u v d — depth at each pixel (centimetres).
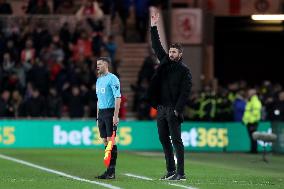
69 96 8600
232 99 8806
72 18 9556
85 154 7156
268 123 8400
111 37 9356
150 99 4522
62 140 8200
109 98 4544
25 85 8769
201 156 7475
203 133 8362
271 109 8438
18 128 8131
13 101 8462
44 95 8712
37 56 9075
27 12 9694
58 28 9525
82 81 8794
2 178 4600
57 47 9144
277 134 7938
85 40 9294
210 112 8525
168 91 4475
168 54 4506
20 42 9100
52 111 8525
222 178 4784
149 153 7656
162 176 4888
